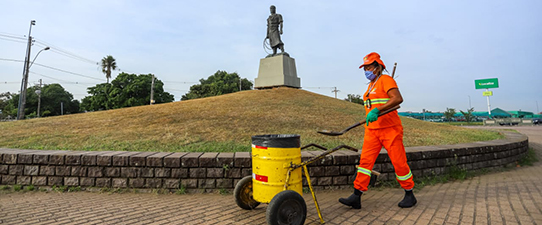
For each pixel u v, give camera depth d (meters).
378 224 2.82
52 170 4.41
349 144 6.23
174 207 3.51
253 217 3.12
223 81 47.28
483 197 3.60
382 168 4.56
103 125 7.92
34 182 4.40
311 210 3.37
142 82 40.38
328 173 4.41
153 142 6.06
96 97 41.12
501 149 6.01
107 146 5.78
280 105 11.02
